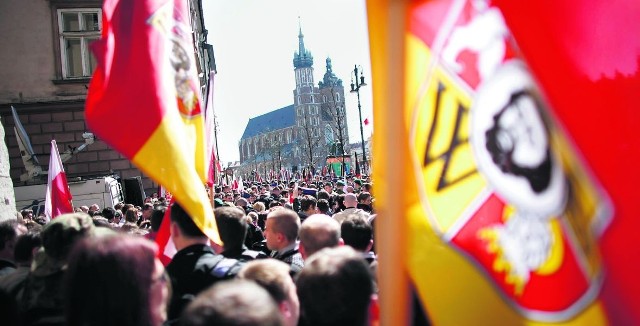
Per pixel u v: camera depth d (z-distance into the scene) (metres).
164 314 1.97
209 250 3.28
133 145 3.11
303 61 160.38
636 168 1.46
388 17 1.58
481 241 1.65
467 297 1.62
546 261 1.56
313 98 158.12
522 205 1.61
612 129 1.50
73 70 20.78
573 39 1.57
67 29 20.80
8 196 7.87
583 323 1.49
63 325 2.56
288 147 154.38
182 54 3.60
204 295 1.33
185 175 3.17
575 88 1.56
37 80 20.03
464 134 1.70
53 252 2.64
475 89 1.70
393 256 1.58
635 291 1.43
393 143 1.56
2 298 2.29
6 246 3.91
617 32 1.52
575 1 1.58
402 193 1.57
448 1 1.75
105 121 3.10
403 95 1.57
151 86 3.20
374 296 2.38
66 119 19.92
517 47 1.64
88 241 1.82
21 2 20.16
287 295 2.30
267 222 4.23
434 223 1.65
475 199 1.67
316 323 2.07
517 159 1.61
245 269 2.43
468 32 1.71
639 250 1.44
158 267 1.92
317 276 2.06
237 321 1.21
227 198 16.09
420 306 1.62
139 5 3.31
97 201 15.98
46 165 19.58
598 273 1.48
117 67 3.17
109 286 1.70
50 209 7.70
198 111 3.67
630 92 1.49
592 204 1.50
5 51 19.95
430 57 1.73
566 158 1.55
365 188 11.27
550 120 1.58
